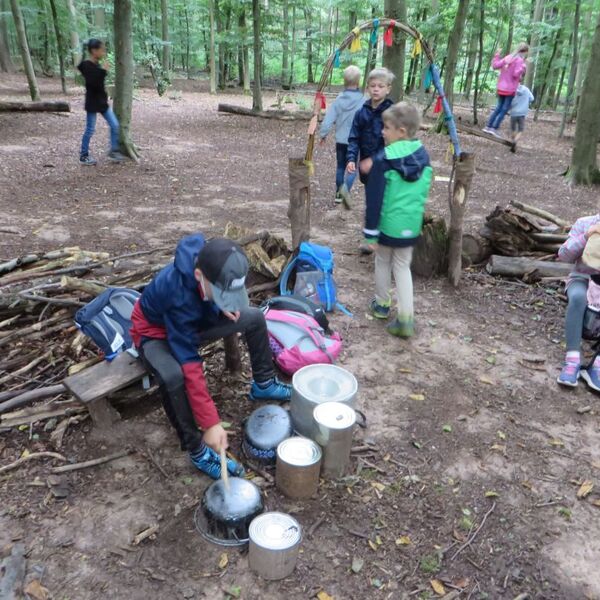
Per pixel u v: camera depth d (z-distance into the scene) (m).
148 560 2.00
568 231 4.74
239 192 6.91
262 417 2.53
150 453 2.50
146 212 5.93
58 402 2.65
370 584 1.95
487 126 11.11
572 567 2.07
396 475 2.46
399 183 3.20
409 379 3.18
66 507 2.20
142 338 2.37
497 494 2.39
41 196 6.29
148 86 19.28
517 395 3.08
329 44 22.16
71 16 16.97
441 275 4.53
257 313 2.61
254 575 1.96
